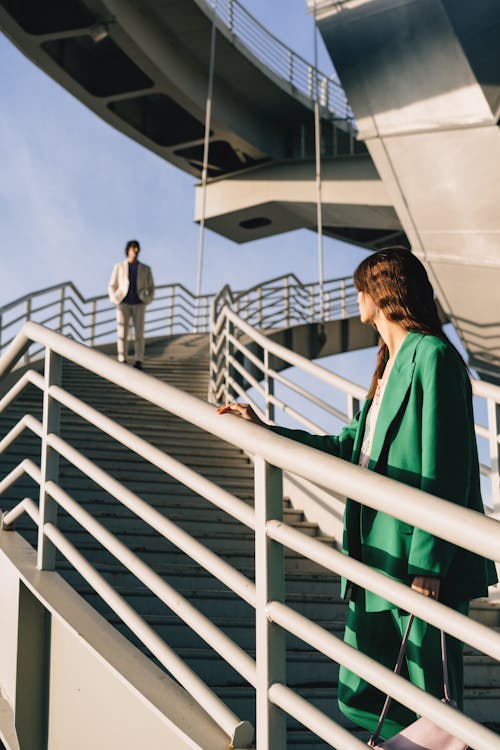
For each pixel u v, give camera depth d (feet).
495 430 14.97
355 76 34.35
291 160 82.74
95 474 7.80
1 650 9.66
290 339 58.39
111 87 76.33
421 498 3.91
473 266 35.55
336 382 17.04
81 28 67.46
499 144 31.50
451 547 4.95
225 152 88.33
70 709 8.26
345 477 4.38
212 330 30.63
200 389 33.94
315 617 13.50
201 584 13.92
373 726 5.61
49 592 8.75
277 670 5.24
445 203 34.73
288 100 84.12
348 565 4.62
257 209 85.10
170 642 11.64
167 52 73.67
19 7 67.26
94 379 32.24
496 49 29.81
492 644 3.72
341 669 5.81
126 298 36.22
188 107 78.74
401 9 31.53
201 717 6.26
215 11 71.36
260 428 5.36
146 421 26.32
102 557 14.60
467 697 11.15
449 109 32.32
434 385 5.24
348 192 75.92
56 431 9.57
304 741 9.55
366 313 6.02
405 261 5.78
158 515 6.61
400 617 5.30
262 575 5.32
